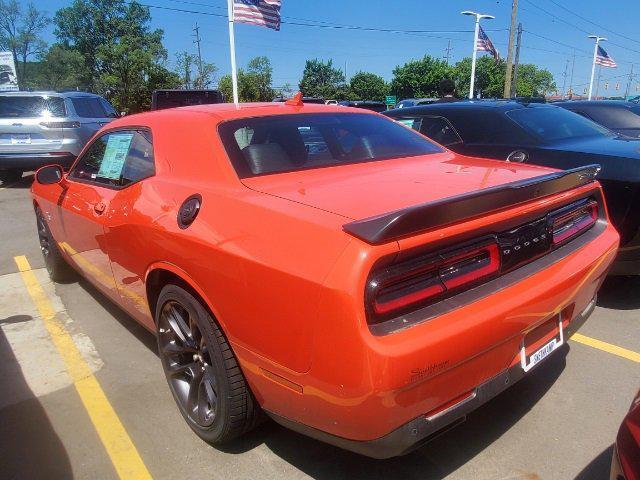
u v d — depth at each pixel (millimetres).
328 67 95625
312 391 1903
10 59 26250
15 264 5719
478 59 65688
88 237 3564
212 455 2580
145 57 57562
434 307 1937
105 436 2748
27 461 2582
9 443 2721
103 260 3416
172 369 2816
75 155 10508
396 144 3285
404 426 1854
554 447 2543
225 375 2332
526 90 79688
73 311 4363
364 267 1755
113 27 72438
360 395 1765
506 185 2100
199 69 62969
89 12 72000
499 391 2156
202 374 2621
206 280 2281
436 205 1823
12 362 3545
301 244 1932
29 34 58031
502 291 2104
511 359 2186
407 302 1860
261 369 2100
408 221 1785
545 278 2270
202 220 2363
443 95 8438
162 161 2914
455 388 1954
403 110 5887
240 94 56562
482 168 2855
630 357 3371
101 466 2533
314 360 1854
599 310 4090
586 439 2596
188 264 2381
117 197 3137
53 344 3785
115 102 57938
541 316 2205
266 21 14422
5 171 11641
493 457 2486
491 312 1986
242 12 14117
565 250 2533
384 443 1854
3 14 56906
